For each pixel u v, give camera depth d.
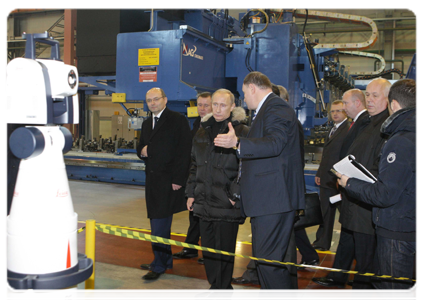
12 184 1.45
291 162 2.03
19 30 14.96
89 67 6.09
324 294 2.72
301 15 11.50
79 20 6.11
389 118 1.77
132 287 2.76
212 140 2.49
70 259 1.26
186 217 5.23
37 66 1.22
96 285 2.78
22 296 1.21
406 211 1.69
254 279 2.89
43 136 1.23
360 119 3.06
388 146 1.71
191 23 5.52
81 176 7.80
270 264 1.97
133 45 5.15
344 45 11.27
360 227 2.32
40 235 1.19
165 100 3.03
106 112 14.84
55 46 1.34
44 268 1.20
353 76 12.57
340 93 9.27
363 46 11.12
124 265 3.24
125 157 7.34
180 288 2.76
